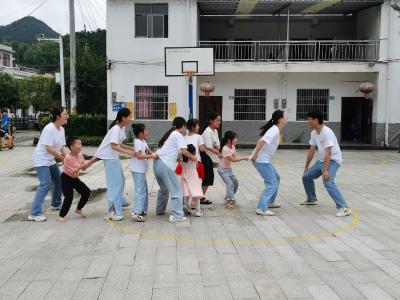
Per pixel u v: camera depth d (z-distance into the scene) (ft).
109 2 67.77
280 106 71.67
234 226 22.34
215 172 42.60
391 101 68.39
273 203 26.66
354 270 16.17
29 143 75.66
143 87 69.00
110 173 23.21
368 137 71.72
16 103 113.29
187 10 67.41
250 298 13.82
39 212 23.43
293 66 68.03
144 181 23.38
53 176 25.08
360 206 27.32
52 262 17.03
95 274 15.81
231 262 17.04
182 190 23.72
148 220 23.52
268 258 17.51
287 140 71.87
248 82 71.61
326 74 71.10
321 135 24.26
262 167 24.56
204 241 19.75
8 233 20.98
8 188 33.68
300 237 20.39
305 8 71.20
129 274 15.80
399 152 63.46
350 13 76.23
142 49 68.28
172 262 17.04
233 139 25.80
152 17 68.23
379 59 68.08
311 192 27.04
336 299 13.71
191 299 13.76
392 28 67.56
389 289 14.47
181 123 23.11
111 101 68.95
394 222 23.21
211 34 79.10
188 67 54.34
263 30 78.84
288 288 14.56
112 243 19.42
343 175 41.34
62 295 14.07
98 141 69.21
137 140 22.94
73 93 72.74
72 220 23.48
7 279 15.38
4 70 140.05
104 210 25.90
